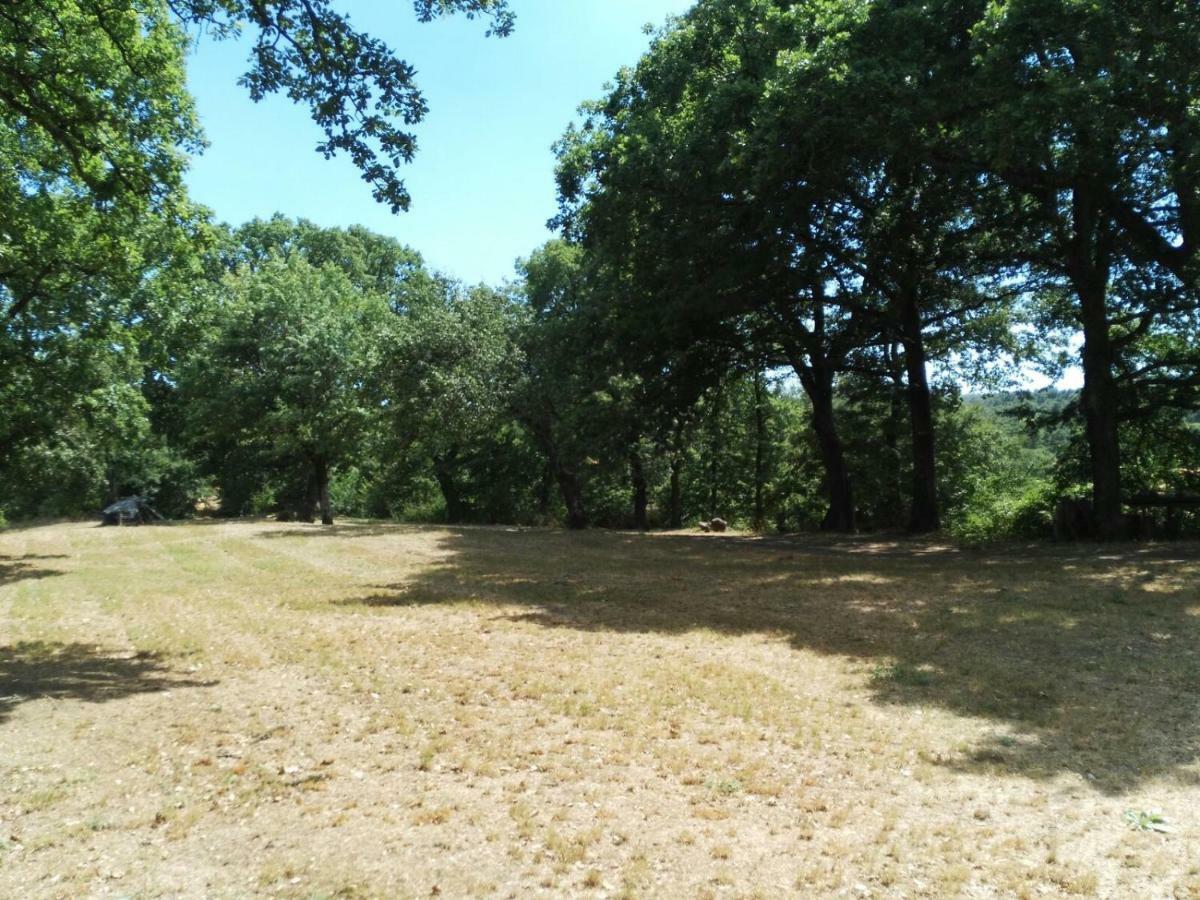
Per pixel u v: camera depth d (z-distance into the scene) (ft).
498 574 52.70
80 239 57.47
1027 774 16.92
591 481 131.85
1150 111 43.73
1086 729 19.52
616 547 73.10
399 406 100.12
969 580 44.24
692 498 150.71
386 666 26.91
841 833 14.51
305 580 50.83
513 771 17.66
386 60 29.84
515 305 105.50
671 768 17.65
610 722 20.79
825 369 86.94
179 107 46.44
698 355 79.05
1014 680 23.95
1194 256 56.18
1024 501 81.87
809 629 32.42
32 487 112.98
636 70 71.61
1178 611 33.04
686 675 25.32
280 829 14.90
